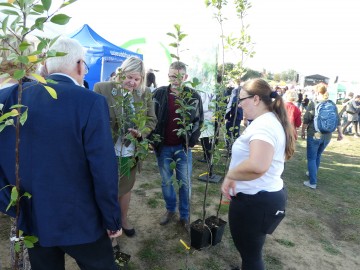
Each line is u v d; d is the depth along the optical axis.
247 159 1.69
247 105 1.91
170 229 3.18
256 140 1.68
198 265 2.63
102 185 1.28
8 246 2.63
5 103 1.29
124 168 2.34
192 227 2.82
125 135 2.17
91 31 6.59
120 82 2.11
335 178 5.77
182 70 2.58
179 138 2.94
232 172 1.74
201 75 4.58
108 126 1.30
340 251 3.14
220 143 2.62
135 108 2.26
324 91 4.77
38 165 1.23
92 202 1.35
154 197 3.97
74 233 1.30
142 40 8.19
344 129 11.71
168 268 2.56
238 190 1.89
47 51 0.93
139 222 3.29
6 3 0.91
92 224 1.35
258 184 1.83
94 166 1.25
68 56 1.34
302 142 9.27
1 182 1.32
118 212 1.39
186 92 2.29
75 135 1.22
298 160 7.00
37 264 1.52
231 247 2.97
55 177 1.24
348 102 11.34
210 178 4.73
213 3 2.50
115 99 2.12
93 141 1.24
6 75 0.94
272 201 1.83
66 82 1.31
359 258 3.05
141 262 2.61
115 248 2.59
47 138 1.21
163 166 3.06
